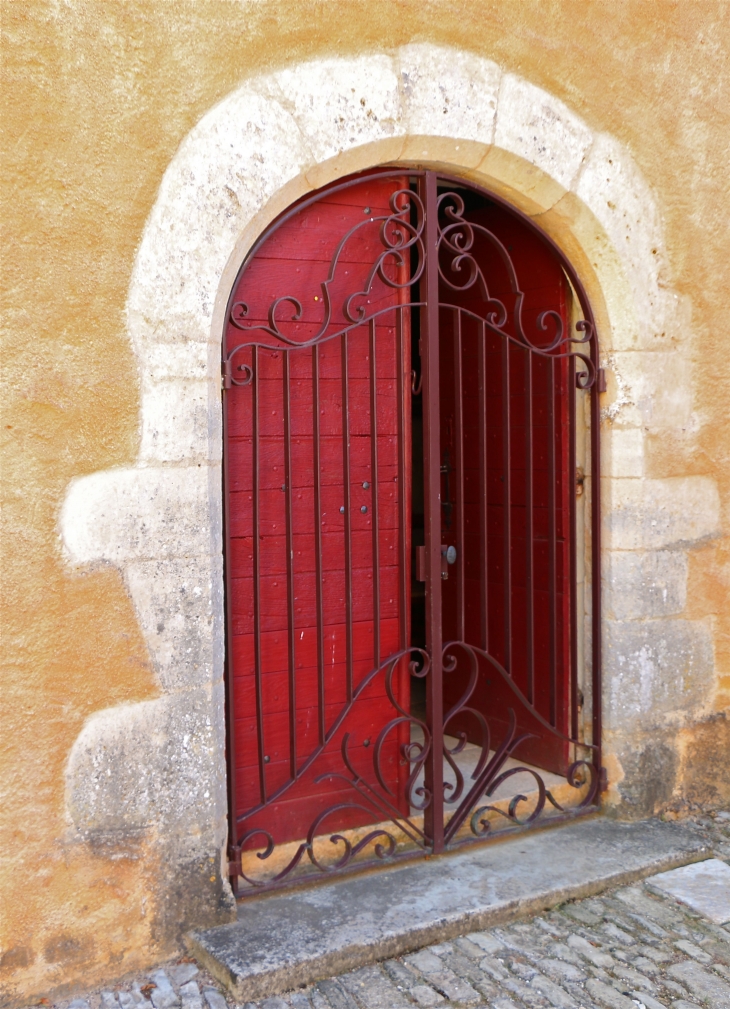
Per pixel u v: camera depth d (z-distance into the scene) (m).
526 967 2.67
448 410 4.08
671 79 3.45
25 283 2.39
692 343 3.59
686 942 2.81
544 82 3.17
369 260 3.13
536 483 3.72
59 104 2.41
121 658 2.56
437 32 2.96
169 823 2.65
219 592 2.74
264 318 2.96
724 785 3.79
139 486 2.56
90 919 2.53
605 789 3.59
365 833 3.21
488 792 3.36
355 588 3.16
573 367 3.52
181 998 2.50
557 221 3.35
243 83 2.66
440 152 3.06
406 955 2.73
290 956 2.58
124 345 2.52
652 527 3.54
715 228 3.61
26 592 2.42
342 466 3.12
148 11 2.51
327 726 3.13
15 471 2.40
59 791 2.48
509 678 3.45
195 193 2.60
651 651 3.57
